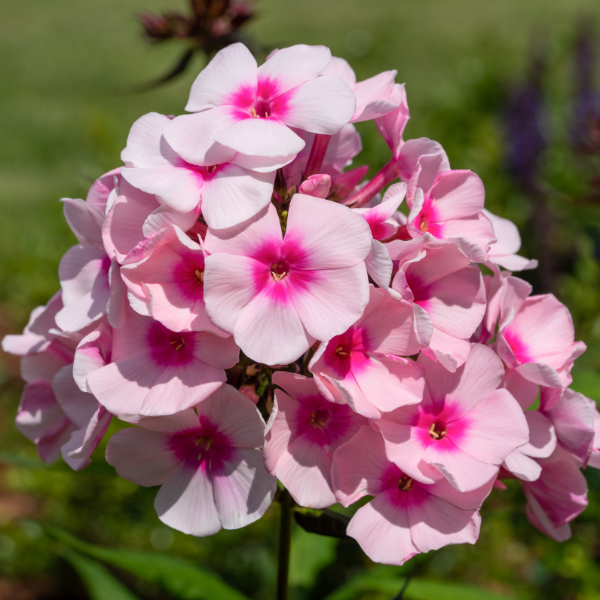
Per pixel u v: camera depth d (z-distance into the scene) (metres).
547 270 0.52
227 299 0.26
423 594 0.34
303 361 0.28
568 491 0.29
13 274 0.65
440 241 0.27
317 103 0.27
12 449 0.53
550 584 0.43
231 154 0.27
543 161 0.60
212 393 0.27
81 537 0.47
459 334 0.27
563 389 0.28
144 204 0.27
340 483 0.27
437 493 0.27
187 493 0.27
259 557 0.45
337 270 0.26
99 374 0.27
